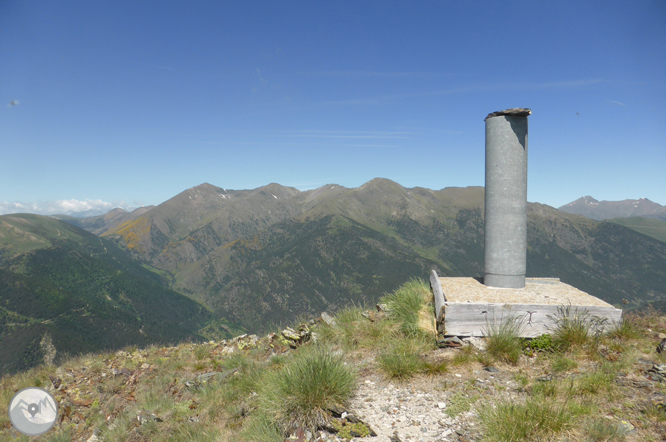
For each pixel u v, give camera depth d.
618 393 3.79
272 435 3.84
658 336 5.35
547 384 4.12
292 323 9.05
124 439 5.03
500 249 7.09
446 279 8.20
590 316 5.58
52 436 5.70
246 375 6.05
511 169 7.00
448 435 3.47
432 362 5.20
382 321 7.03
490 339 5.45
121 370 7.71
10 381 8.20
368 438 3.57
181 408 5.53
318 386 4.14
